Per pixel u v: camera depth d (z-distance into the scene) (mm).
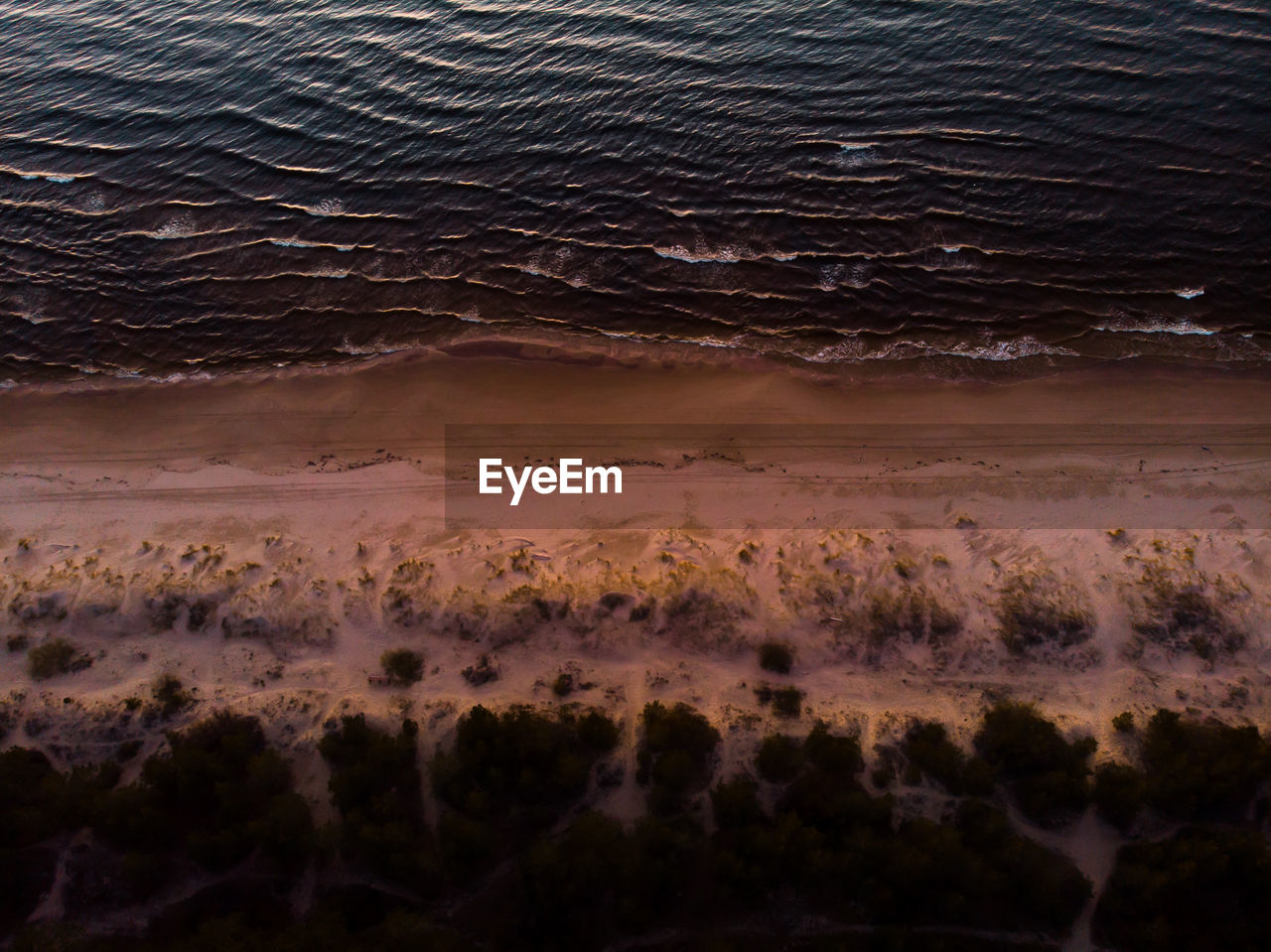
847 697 35469
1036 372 48375
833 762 32438
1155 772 32250
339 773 32062
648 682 36188
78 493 44406
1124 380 47594
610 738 33594
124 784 33000
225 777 32188
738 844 30609
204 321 53531
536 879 29391
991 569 39094
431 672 36562
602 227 56594
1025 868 29500
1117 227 53688
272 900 30719
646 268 54531
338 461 45906
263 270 55781
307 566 40125
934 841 29719
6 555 40906
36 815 30922
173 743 34031
